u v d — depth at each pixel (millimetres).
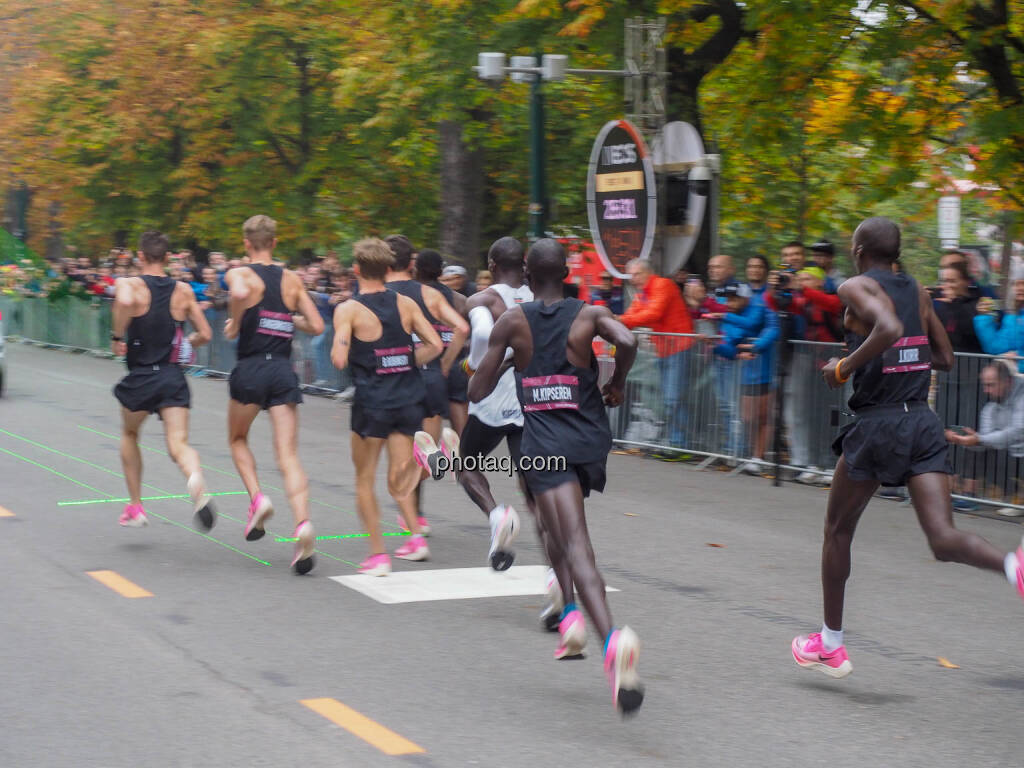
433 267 9203
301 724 5102
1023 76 14242
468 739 4957
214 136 27594
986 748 4969
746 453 12156
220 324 21188
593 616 5086
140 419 8641
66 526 9242
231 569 7961
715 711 5391
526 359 5527
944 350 5527
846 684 5832
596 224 15250
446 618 6859
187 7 27250
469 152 20859
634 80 15203
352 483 11406
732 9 15805
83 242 32969
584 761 4738
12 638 6312
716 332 12672
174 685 5594
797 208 22641
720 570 8227
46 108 28812
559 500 5363
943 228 18422
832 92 14812
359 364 7742
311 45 25469
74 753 4738
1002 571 4953
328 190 27438
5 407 16906
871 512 10414
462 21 17281
